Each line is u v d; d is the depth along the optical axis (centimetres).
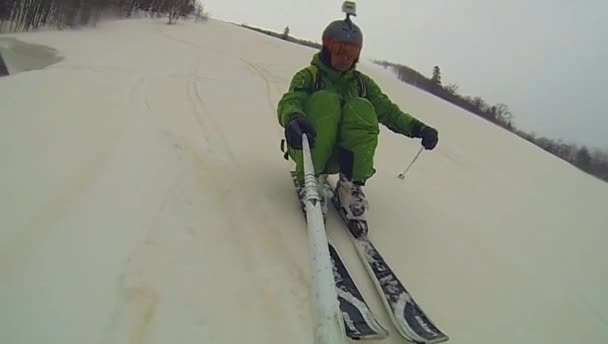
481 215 337
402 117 260
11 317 126
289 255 199
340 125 231
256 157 320
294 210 244
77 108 330
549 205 429
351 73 255
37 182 201
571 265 285
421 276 216
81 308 137
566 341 196
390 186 343
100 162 239
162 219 200
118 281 153
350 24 247
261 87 651
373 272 198
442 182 403
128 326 136
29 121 278
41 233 166
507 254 273
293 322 157
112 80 479
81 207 191
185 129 344
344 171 240
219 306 156
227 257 186
